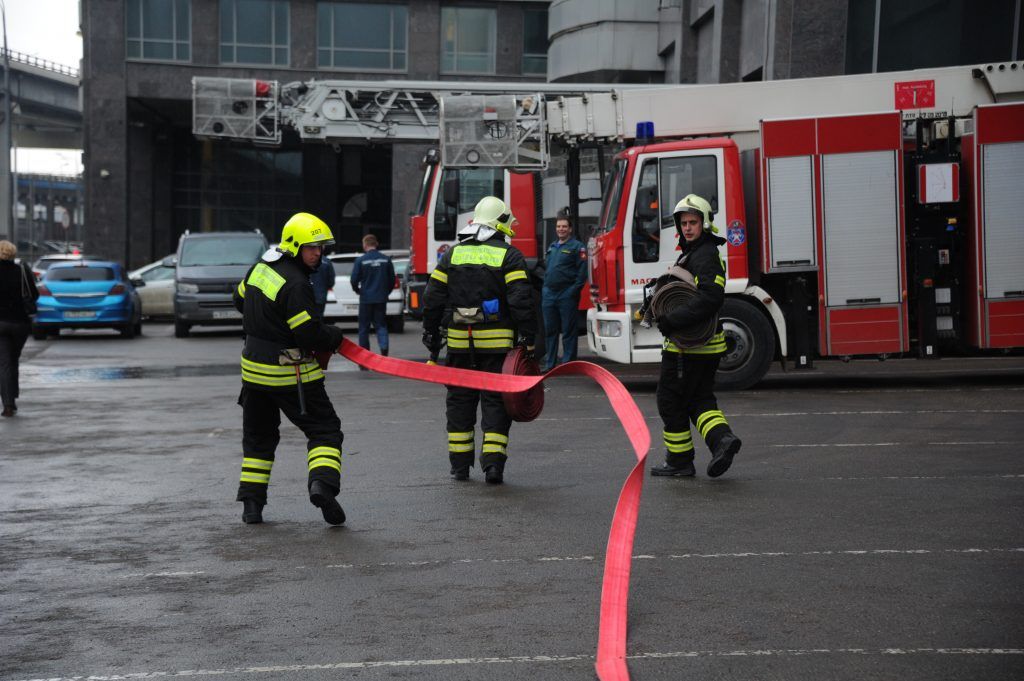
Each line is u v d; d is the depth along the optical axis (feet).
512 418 26.89
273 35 154.81
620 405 19.53
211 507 25.04
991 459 28.55
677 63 110.01
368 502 25.03
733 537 20.89
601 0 120.67
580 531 21.70
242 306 23.22
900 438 32.14
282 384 22.44
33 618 16.92
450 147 57.62
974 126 42.60
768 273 42.86
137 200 166.30
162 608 17.26
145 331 97.35
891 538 20.57
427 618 16.40
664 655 14.55
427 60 155.22
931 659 14.19
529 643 15.17
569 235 51.29
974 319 42.86
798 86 47.65
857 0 76.28
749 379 43.39
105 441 35.24
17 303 41.70
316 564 19.66
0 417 41.50
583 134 51.21
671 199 43.75
